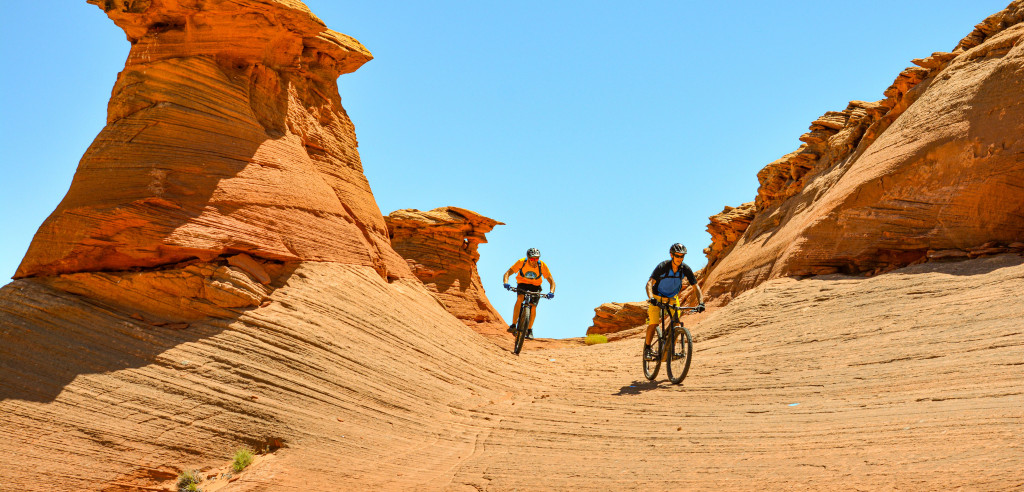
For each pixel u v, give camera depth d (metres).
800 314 13.74
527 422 9.55
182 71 11.09
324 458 8.04
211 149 10.88
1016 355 8.23
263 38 11.70
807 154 25.50
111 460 7.35
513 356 14.25
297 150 12.72
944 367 8.56
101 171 10.28
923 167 15.29
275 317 9.84
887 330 11.04
